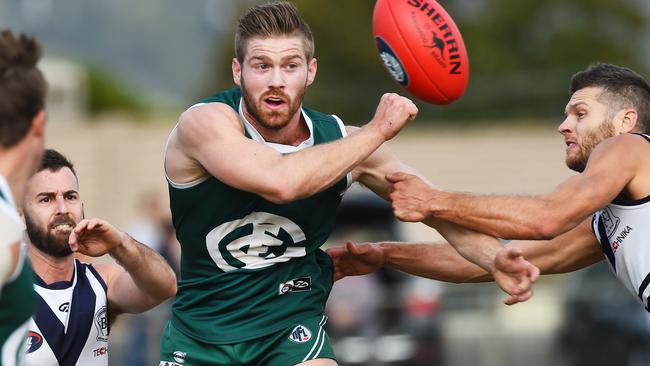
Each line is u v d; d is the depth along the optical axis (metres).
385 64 16.03
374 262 17.83
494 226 15.09
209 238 15.70
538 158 71.00
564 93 95.06
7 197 11.31
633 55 113.19
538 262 17.33
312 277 16.19
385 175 16.28
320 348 16.02
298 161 14.58
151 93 160.88
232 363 15.81
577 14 112.75
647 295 15.26
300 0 101.12
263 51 14.92
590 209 14.81
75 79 119.94
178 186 15.56
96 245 14.74
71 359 16.19
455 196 15.43
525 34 111.12
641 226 15.12
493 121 93.31
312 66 15.66
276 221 15.66
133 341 31.77
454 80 15.56
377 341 30.83
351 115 93.94
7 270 11.09
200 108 15.37
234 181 14.69
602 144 15.29
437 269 17.78
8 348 11.54
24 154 11.55
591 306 33.94
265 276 15.86
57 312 16.03
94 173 68.19
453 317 34.09
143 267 15.52
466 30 106.69
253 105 15.08
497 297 34.09
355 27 100.44
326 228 16.27
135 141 68.81
